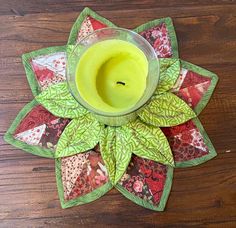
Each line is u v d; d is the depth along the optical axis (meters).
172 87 0.33
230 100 0.33
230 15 0.35
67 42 0.34
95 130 0.32
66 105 0.32
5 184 0.31
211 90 0.33
